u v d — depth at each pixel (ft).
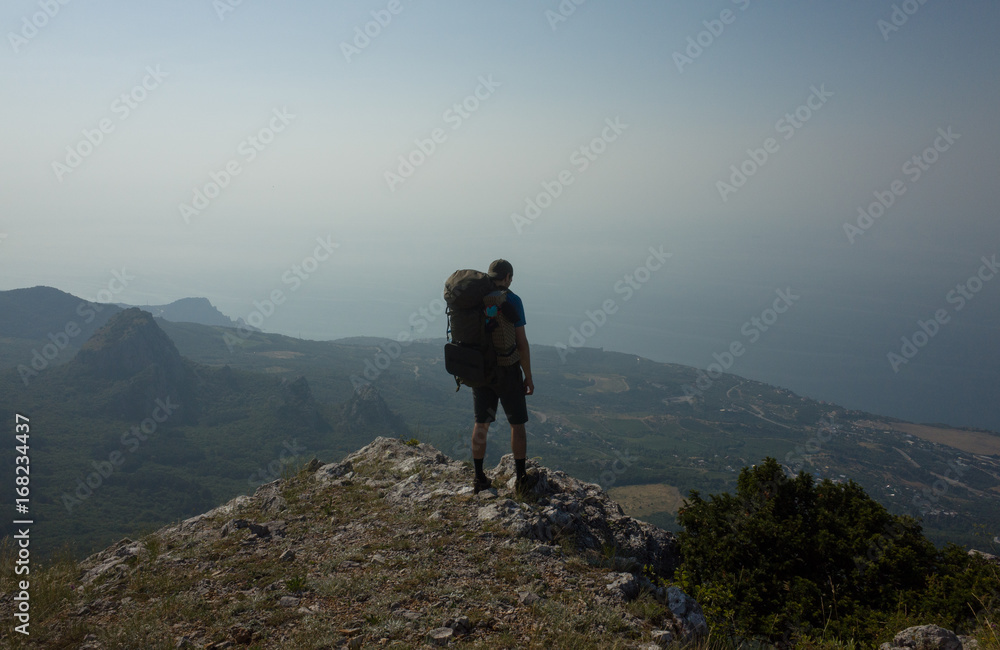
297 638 13.33
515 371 21.15
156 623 14.29
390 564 17.52
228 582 16.76
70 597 16.39
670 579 21.79
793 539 21.74
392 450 31.45
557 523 20.30
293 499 25.02
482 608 14.87
